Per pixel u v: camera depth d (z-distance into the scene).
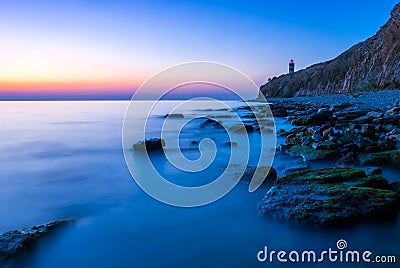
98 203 7.11
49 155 13.34
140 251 4.87
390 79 45.75
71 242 5.12
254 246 4.96
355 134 10.75
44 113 41.91
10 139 18.41
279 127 19.17
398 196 5.52
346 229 5.10
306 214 5.26
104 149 14.64
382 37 56.56
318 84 77.88
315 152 9.82
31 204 7.09
